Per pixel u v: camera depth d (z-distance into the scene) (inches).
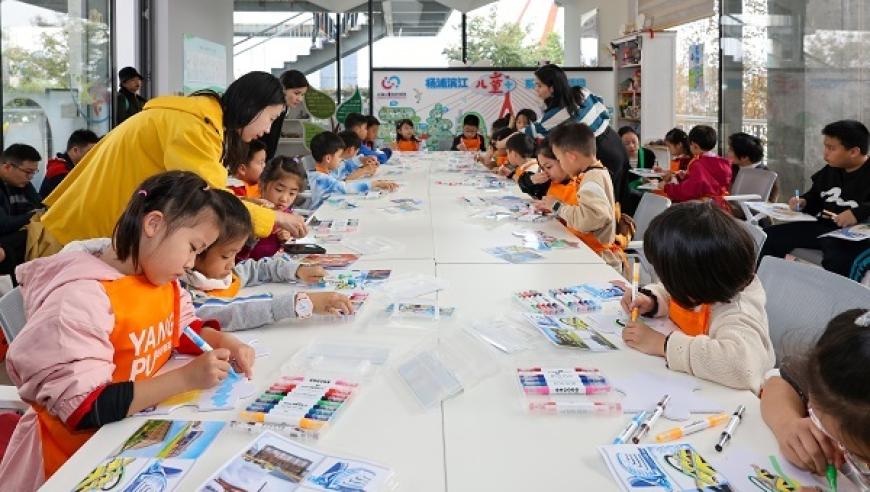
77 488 34.0
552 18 388.5
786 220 140.4
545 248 91.4
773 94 210.7
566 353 52.8
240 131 84.0
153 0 276.1
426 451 38.1
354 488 33.9
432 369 49.1
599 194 107.7
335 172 174.1
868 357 29.8
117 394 41.3
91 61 239.1
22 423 48.6
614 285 72.1
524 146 174.4
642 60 279.7
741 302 52.1
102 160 79.6
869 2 173.5
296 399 43.5
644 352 52.9
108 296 45.3
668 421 41.9
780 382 43.6
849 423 30.0
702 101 264.8
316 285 72.7
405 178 183.5
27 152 152.2
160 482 34.6
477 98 335.3
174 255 46.5
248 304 59.3
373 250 91.2
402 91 335.6
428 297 68.0
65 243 81.9
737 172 186.9
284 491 33.6
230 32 358.6
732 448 38.7
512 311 63.2
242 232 54.1
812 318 60.4
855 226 134.0
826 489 34.9
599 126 163.6
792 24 200.5
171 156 76.9
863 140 144.5
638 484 34.7
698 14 260.8
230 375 47.9
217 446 38.4
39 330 41.7
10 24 192.4
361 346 54.2
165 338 51.1
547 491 34.2
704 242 49.5
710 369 47.3
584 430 40.7
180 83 294.0
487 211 123.0
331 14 371.2
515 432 40.4
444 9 374.9
